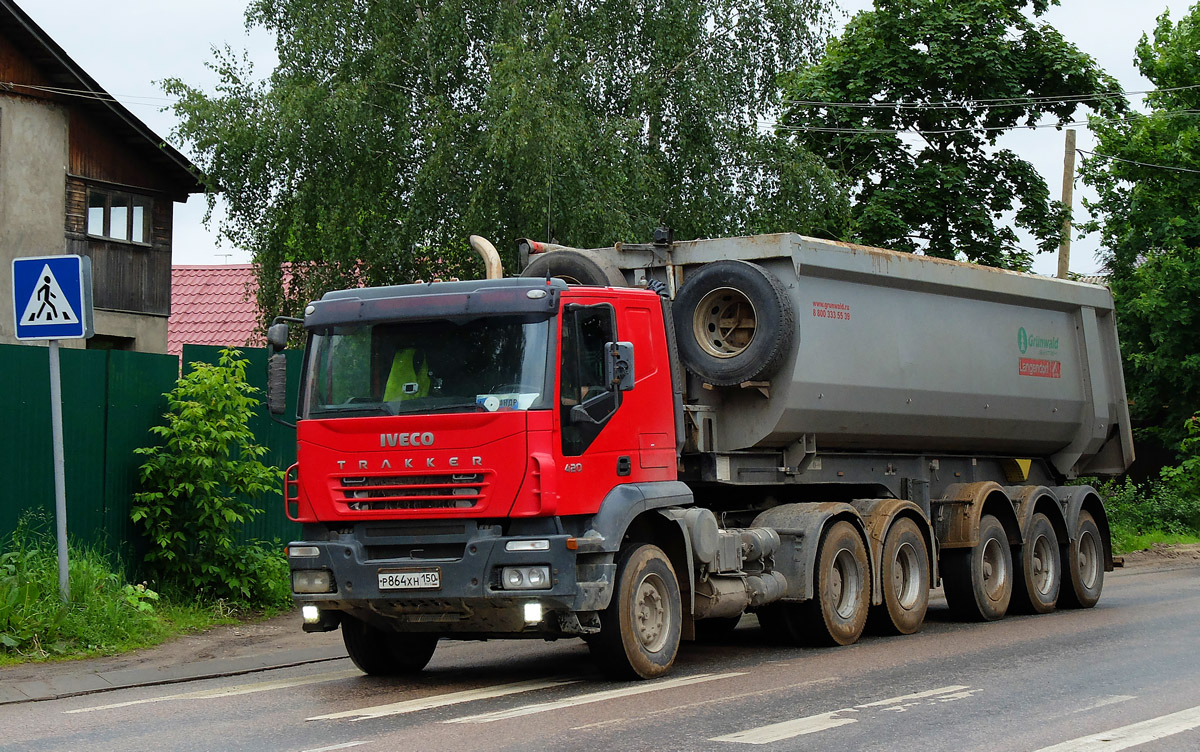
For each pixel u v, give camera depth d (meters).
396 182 24.91
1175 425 33.19
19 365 11.98
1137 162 33.38
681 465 11.73
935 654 11.11
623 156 23.62
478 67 24.53
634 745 7.03
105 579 11.92
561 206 22.52
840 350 12.31
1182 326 32.19
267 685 9.82
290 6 25.11
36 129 27.44
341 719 8.09
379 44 24.08
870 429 12.98
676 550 10.37
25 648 10.81
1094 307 16.98
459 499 9.17
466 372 9.35
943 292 14.04
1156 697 8.60
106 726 8.00
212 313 36.09
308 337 9.94
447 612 9.34
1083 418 16.77
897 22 26.91
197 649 11.66
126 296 29.50
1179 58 34.12
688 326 11.84
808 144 27.61
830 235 27.25
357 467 9.43
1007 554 14.73
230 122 24.55
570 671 10.43
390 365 9.56
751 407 11.88
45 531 12.04
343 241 24.09
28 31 26.50
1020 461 16.25
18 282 11.23
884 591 12.74
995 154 27.61
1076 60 26.64
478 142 23.33
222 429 13.29
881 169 27.53
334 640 12.29
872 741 7.12
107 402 12.82
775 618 12.12
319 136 23.88
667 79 25.36
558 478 9.16
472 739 7.27
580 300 9.66
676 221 25.31
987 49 26.41
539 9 24.19
